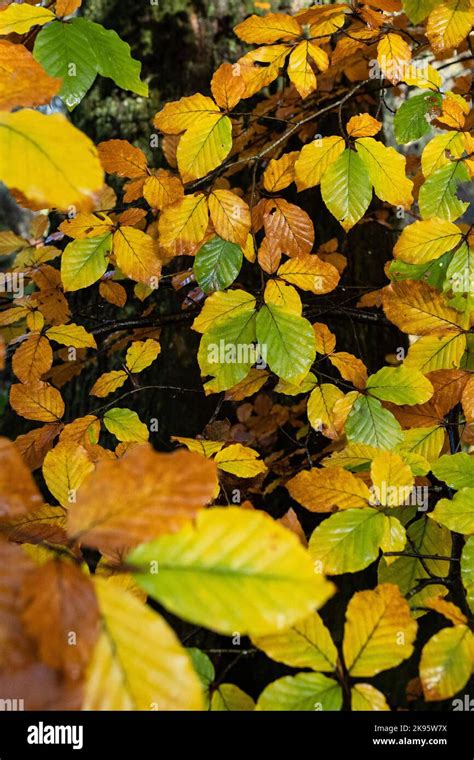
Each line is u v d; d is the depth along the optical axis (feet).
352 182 2.91
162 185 2.94
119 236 3.01
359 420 2.89
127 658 1.75
